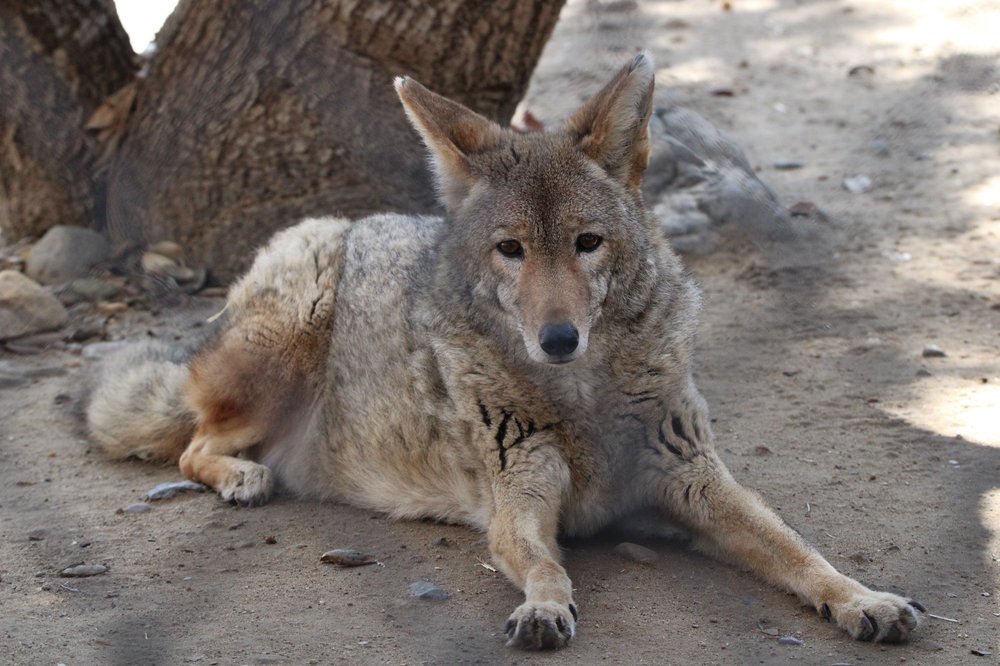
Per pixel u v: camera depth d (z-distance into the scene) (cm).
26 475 1039
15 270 1483
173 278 1457
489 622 752
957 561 834
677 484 873
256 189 1430
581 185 837
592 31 2469
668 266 908
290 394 1048
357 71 1341
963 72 2305
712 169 1666
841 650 711
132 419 1083
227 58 1367
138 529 920
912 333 1346
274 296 1048
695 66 2425
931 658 698
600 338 853
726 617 761
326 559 850
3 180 1523
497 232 832
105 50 1468
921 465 1010
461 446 891
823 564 784
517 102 1445
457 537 909
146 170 1462
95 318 1412
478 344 871
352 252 1039
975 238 1636
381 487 970
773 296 1469
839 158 1939
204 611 766
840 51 2502
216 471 1012
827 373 1244
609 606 778
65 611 765
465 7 1309
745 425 1115
